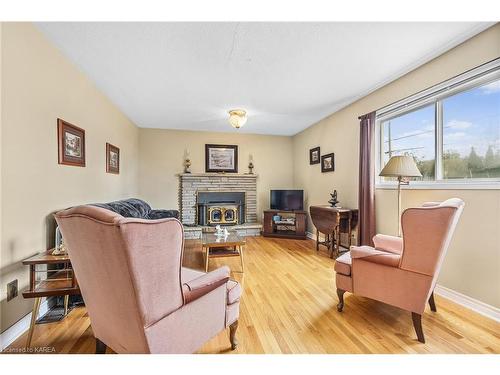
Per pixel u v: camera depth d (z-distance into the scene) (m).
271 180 5.62
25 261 1.48
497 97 1.86
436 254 1.49
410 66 2.39
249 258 3.40
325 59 2.26
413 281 1.57
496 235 1.78
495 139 1.88
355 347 1.49
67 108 2.20
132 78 2.65
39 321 1.76
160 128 4.99
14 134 1.57
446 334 1.61
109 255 0.96
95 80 2.69
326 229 3.52
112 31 1.82
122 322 1.08
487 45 1.82
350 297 2.20
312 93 3.11
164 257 1.04
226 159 5.36
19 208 1.61
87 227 0.98
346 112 3.63
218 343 1.53
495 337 1.57
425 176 2.47
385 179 2.99
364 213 3.06
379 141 3.08
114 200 3.48
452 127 2.19
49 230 1.92
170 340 1.10
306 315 1.88
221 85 2.86
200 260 3.33
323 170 4.27
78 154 2.39
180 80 2.71
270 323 1.76
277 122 4.56
